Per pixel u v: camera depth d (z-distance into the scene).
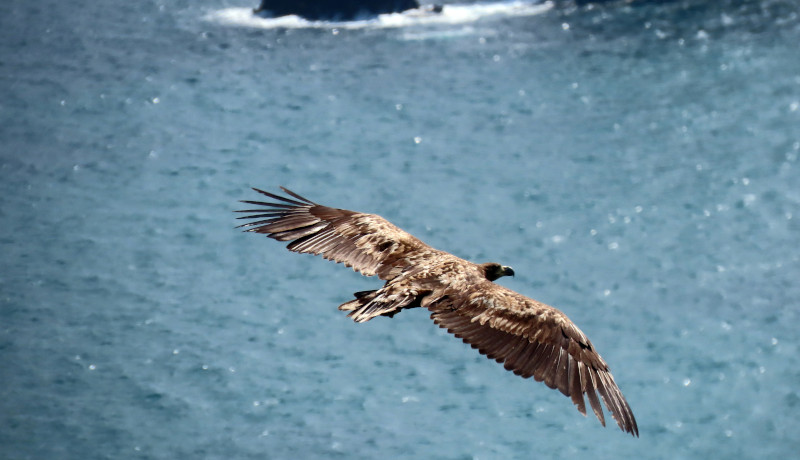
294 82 124.62
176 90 124.75
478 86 120.81
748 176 95.06
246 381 63.56
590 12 140.25
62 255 83.00
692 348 66.25
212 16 148.12
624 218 88.00
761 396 59.97
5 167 103.19
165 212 92.44
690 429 56.78
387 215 90.31
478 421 58.34
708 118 109.25
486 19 139.88
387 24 140.00
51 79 129.12
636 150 102.81
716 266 78.50
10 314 72.44
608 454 54.75
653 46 129.00
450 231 86.75
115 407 60.72
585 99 115.94
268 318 72.25
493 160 101.75
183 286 77.56
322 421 58.84
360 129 111.00
